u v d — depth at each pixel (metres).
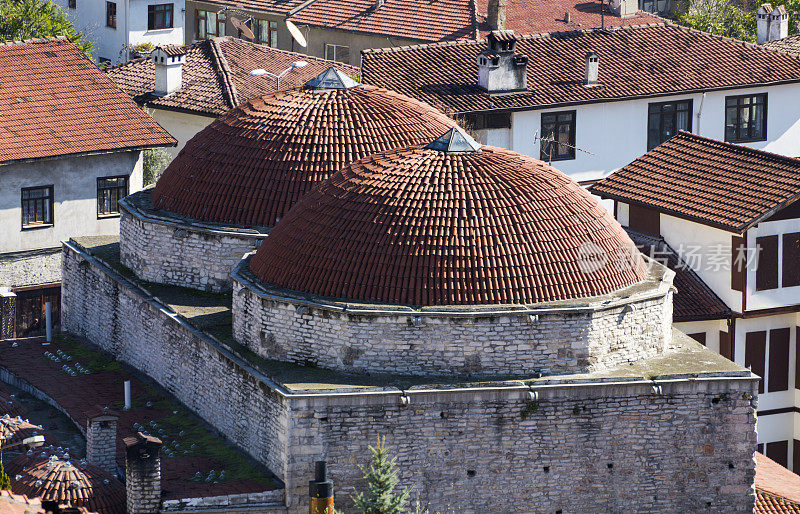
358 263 84.25
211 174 98.44
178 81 147.12
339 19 182.12
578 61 144.25
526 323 82.75
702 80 143.88
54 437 92.44
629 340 86.12
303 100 99.88
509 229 84.69
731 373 85.19
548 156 139.12
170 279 99.94
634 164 119.12
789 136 148.88
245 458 86.50
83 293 110.19
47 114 127.00
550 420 83.19
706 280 110.31
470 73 141.25
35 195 124.38
